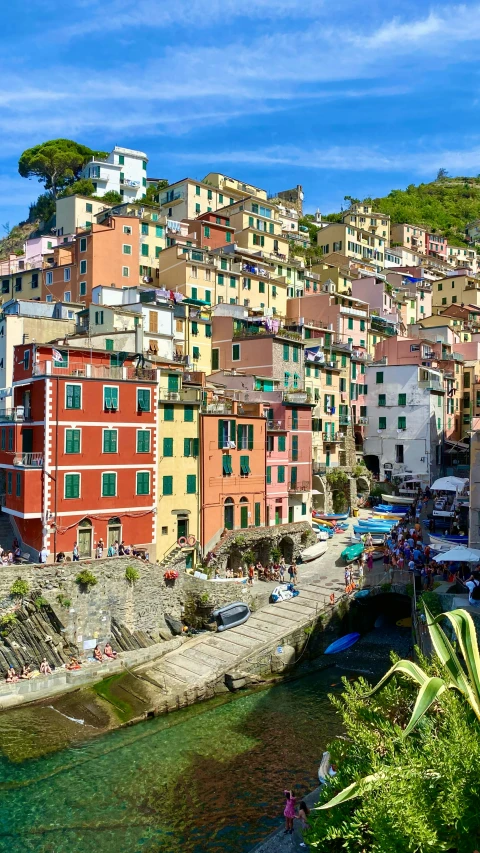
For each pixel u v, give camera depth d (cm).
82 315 7262
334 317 10138
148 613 4975
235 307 8838
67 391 4947
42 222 14962
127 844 2881
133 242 9175
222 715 4091
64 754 3559
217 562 5747
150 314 7356
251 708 4200
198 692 4259
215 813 3094
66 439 4941
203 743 3738
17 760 3472
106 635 4728
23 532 5134
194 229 10894
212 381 7412
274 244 11519
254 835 2936
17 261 11312
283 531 6309
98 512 5094
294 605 5347
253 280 10019
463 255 19838
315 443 8150
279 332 8338
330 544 6862
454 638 4131
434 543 5744
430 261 17688
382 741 2019
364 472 8512
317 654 5069
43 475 4825
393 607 5941
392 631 5622
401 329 12012
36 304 7512
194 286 9150
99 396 5116
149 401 5416
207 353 8225
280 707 4219
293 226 15638
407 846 1650
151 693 4172
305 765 3516
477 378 10956
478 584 4506
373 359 10131
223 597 5191
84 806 3127
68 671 4294
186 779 3366
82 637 4609
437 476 9200
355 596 5391
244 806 3147
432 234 19200
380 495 8350
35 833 2936
